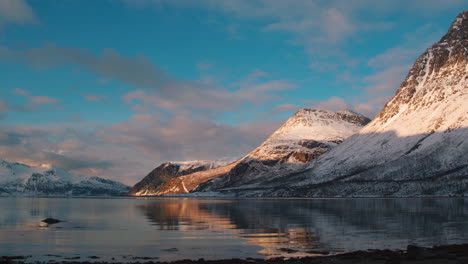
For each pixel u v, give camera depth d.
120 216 128.00
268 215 122.62
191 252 58.66
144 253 58.09
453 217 102.38
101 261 52.25
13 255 56.97
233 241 68.56
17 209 178.62
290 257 53.94
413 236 70.50
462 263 43.81
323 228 84.50
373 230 79.44
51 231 84.50
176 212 146.38
